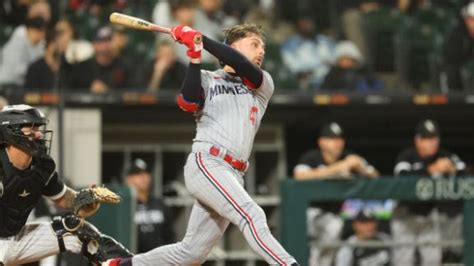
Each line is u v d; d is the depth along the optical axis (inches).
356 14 2030.0
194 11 1931.6
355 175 1560.0
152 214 1545.3
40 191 987.3
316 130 2071.9
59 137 1401.3
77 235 991.6
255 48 933.2
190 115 1876.2
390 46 2022.6
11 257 999.6
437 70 1972.2
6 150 964.0
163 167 1963.6
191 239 935.0
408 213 1513.3
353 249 1492.4
